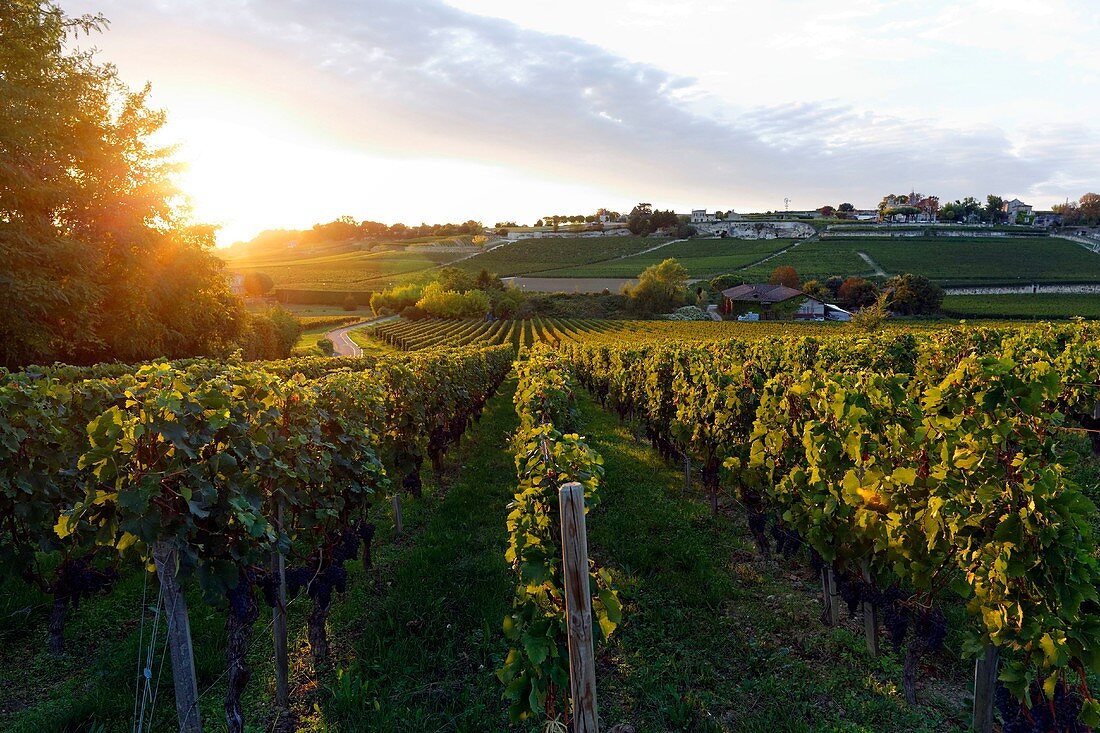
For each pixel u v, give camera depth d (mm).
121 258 19531
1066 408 9703
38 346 16328
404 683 4301
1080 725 3217
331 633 5164
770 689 4176
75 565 4875
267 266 138875
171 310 21906
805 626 5090
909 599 4160
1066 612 3119
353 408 6188
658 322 70812
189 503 3246
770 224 158375
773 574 6191
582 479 4062
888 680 4328
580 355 25750
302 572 4691
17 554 4750
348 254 159000
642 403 12797
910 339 17297
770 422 6211
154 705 4098
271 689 4406
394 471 7809
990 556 3482
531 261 137875
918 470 4191
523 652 3723
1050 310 62438
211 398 3686
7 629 5133
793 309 77000
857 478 4523
